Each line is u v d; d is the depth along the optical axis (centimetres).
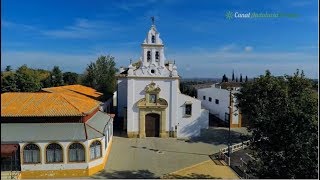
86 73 8744
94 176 2922
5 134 2920
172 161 3409
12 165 2856
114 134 4591
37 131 2997
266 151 2189
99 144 3083
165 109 4425
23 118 3161
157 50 4372
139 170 3102
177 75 4391
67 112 3209
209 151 3812
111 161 3378
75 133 2997
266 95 3691
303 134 2012
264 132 2167
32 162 2861
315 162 1941
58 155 2892
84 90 5828
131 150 3809
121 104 5194
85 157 2922
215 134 4769
